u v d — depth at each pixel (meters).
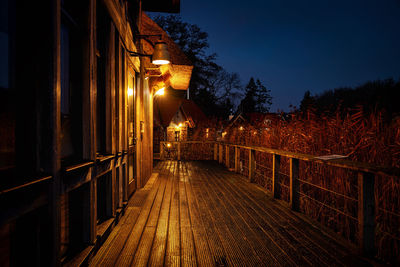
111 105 3.31
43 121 1.70
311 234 3.25
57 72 1.73
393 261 2.81
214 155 12.65
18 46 1.61
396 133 3.69
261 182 6.64
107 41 3.31
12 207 1.36
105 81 3.31
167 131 21.83
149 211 4.20
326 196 4.05
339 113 4.56
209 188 6.03
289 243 2.97
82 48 2.44
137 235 3.18
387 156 3.61
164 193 5.50
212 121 14.55
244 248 2.84
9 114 1.52
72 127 2.41
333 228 3.78
